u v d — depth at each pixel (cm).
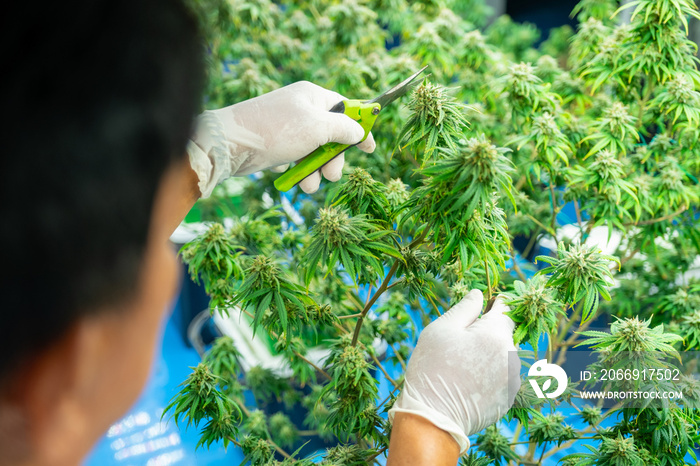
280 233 266
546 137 168
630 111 210
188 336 366
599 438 138
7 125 31
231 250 182
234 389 220
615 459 124
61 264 32
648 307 252
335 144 130
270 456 161
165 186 39
